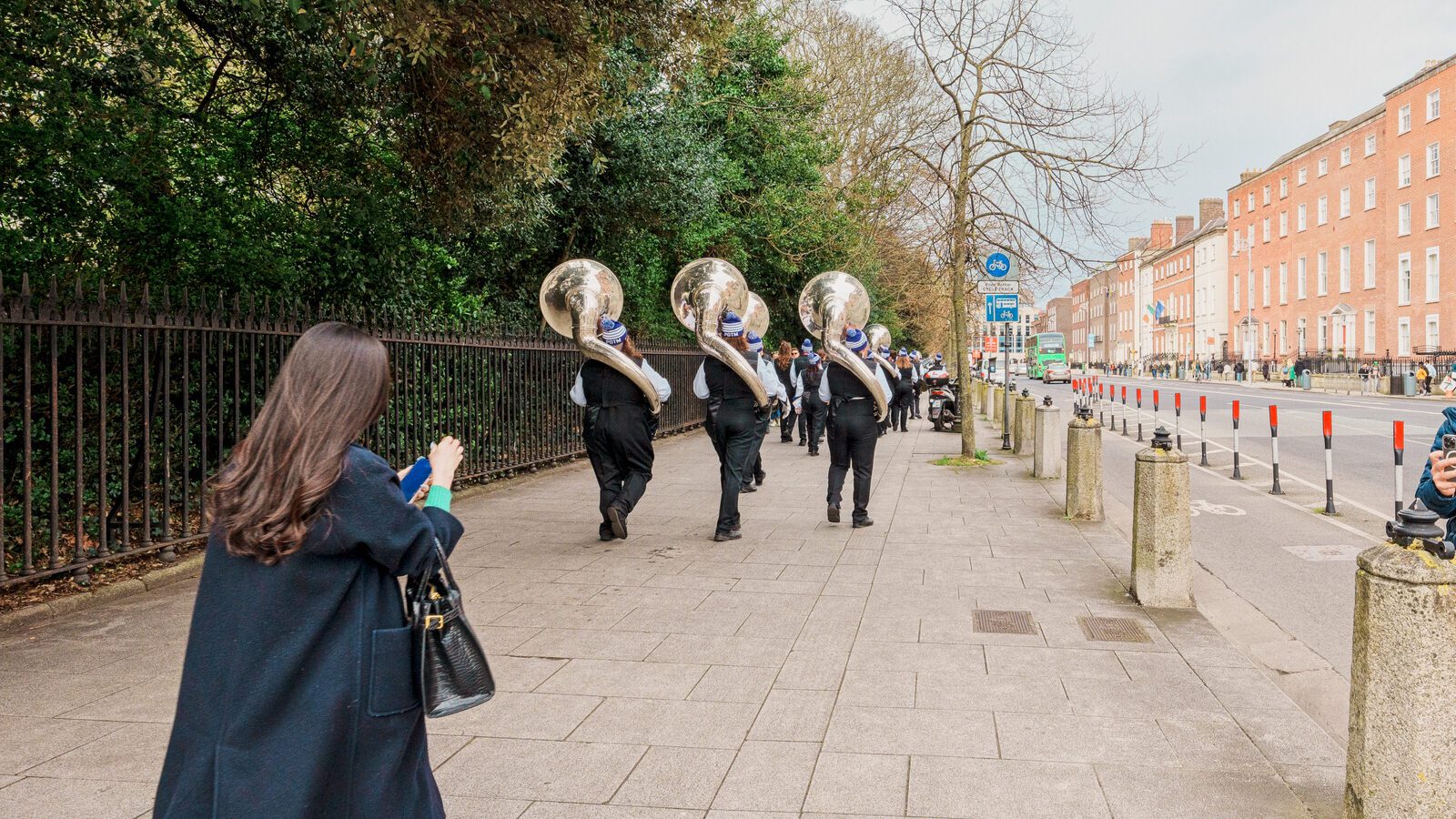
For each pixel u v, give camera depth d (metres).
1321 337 54.72
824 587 6.20
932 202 13.70
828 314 8.34
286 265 8.84
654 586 6.22
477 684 1.98
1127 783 3.29
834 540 7.87
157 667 4.57
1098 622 5.36
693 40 8.67
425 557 1.92
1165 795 3.20
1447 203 41.56
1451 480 2.80
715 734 3.73
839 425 8.30
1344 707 4.44
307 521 1.80
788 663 4.62
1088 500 8.73
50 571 5.66
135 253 8.24
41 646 4.90
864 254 18.95
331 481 1.82
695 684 4.32
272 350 7.61
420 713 1.97
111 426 7.44
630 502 7.48
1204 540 8.48
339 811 1.81
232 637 1.79
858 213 15.98
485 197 10.19
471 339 10.80
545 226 14.62
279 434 1.84
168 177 8.19
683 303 8.03
